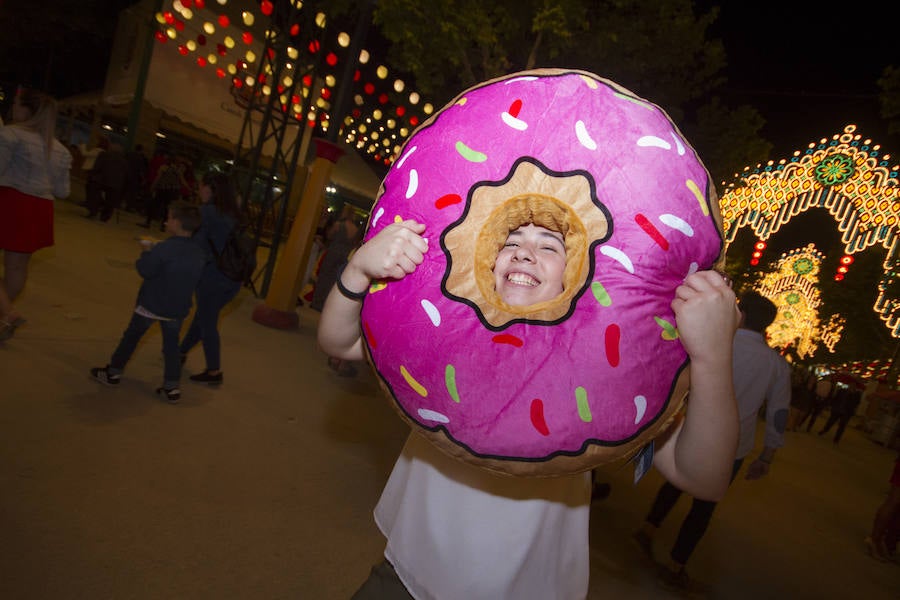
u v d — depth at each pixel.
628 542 4.56
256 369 5.94
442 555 1.49
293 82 9.77
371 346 1.43
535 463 1.31
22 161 4.41
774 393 4.03
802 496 8.22
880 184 16.69
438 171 1.42
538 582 1.51
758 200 17.06
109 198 13.18
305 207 8.14
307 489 3.72
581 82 1.43
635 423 1.29
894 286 17.92
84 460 3.29
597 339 1.26
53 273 7.12
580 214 1.34
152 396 4.46
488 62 9.23
